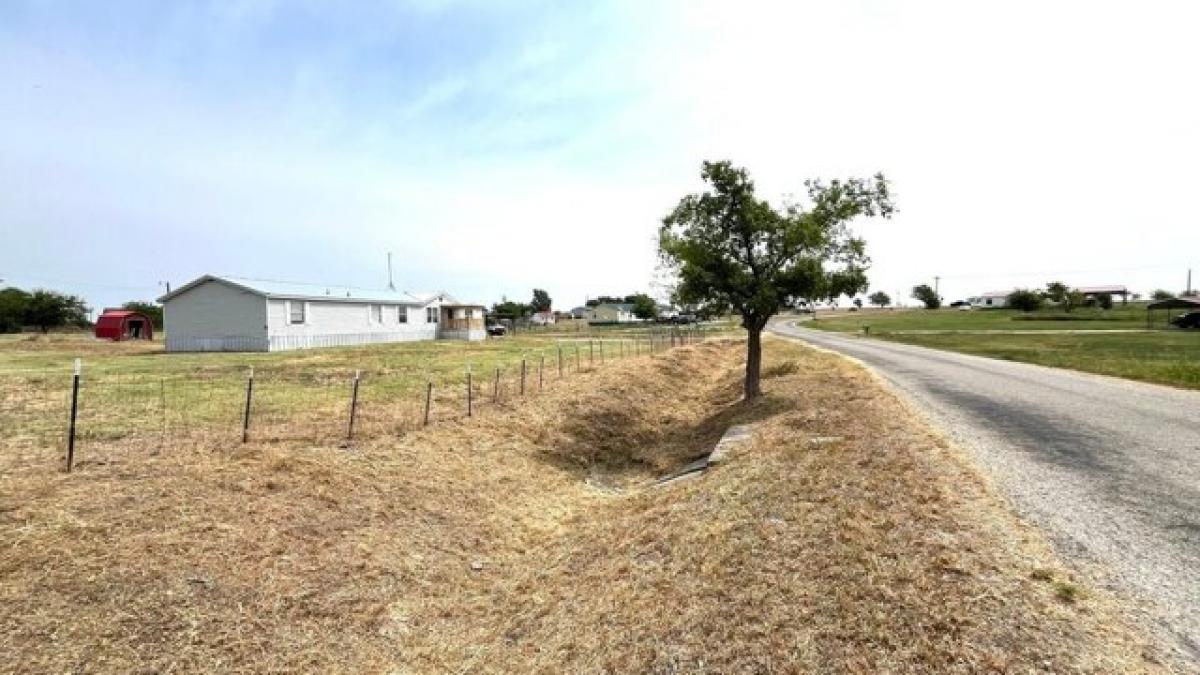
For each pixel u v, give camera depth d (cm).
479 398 1486
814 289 1438
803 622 412
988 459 770
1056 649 351
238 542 625
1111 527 539
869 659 364
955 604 402
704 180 1487
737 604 453
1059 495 627
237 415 1158
